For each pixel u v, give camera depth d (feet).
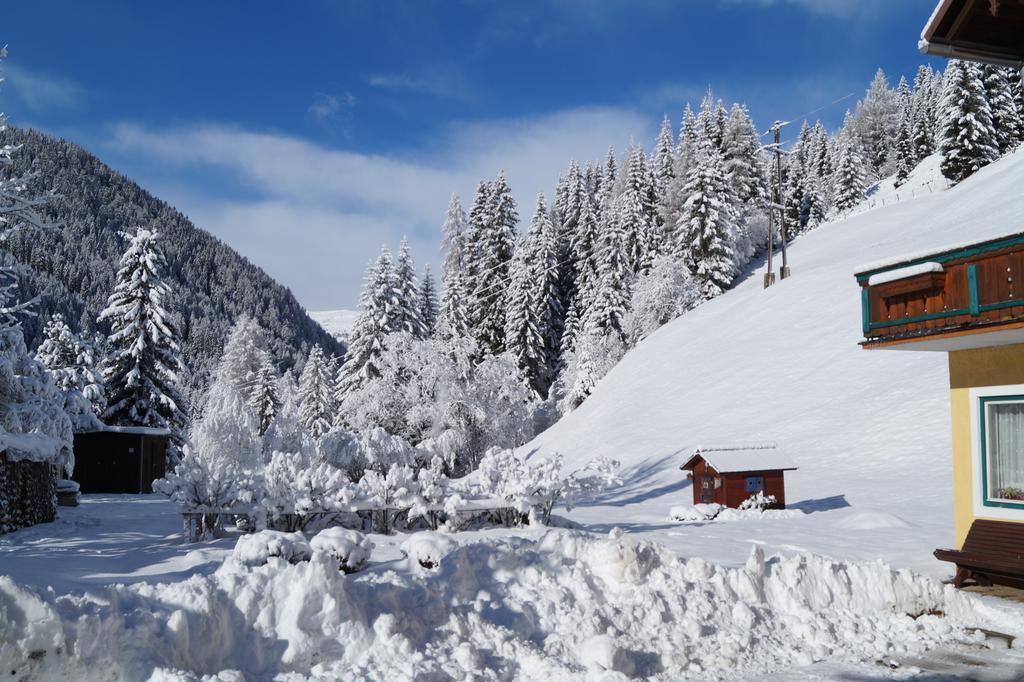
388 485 47.29
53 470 59.26
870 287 40.22
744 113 275.59
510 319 215.92
